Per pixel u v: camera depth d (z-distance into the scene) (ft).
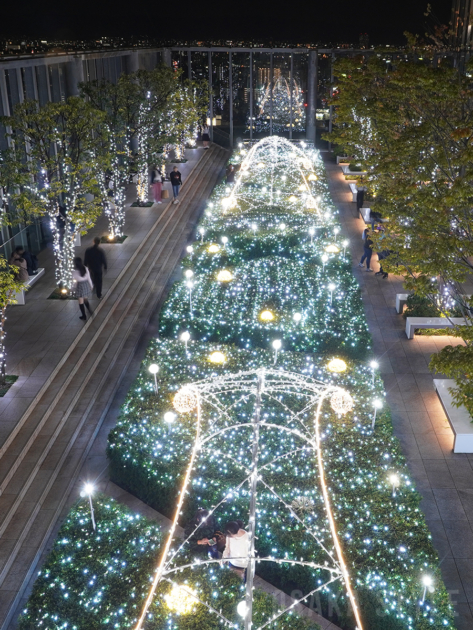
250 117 159.94
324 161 147.43
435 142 41.19
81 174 63.62
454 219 38.52
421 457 43.27
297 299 63.46
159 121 97.25
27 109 63.21
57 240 64.03
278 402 44.91
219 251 76.33
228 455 38.93
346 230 95.04
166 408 45.09
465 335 33.04
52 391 48.03
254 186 111.04
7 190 63.57
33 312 60.44
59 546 34.01
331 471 38.91
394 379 53.47
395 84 41.73
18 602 32.09
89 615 29.84
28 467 40.37
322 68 153.99
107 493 40.24
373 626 29.76
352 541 33.60
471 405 34.73
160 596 30.83
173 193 104.63
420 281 38.14
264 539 33.96
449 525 37.06
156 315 66.69
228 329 56.95
